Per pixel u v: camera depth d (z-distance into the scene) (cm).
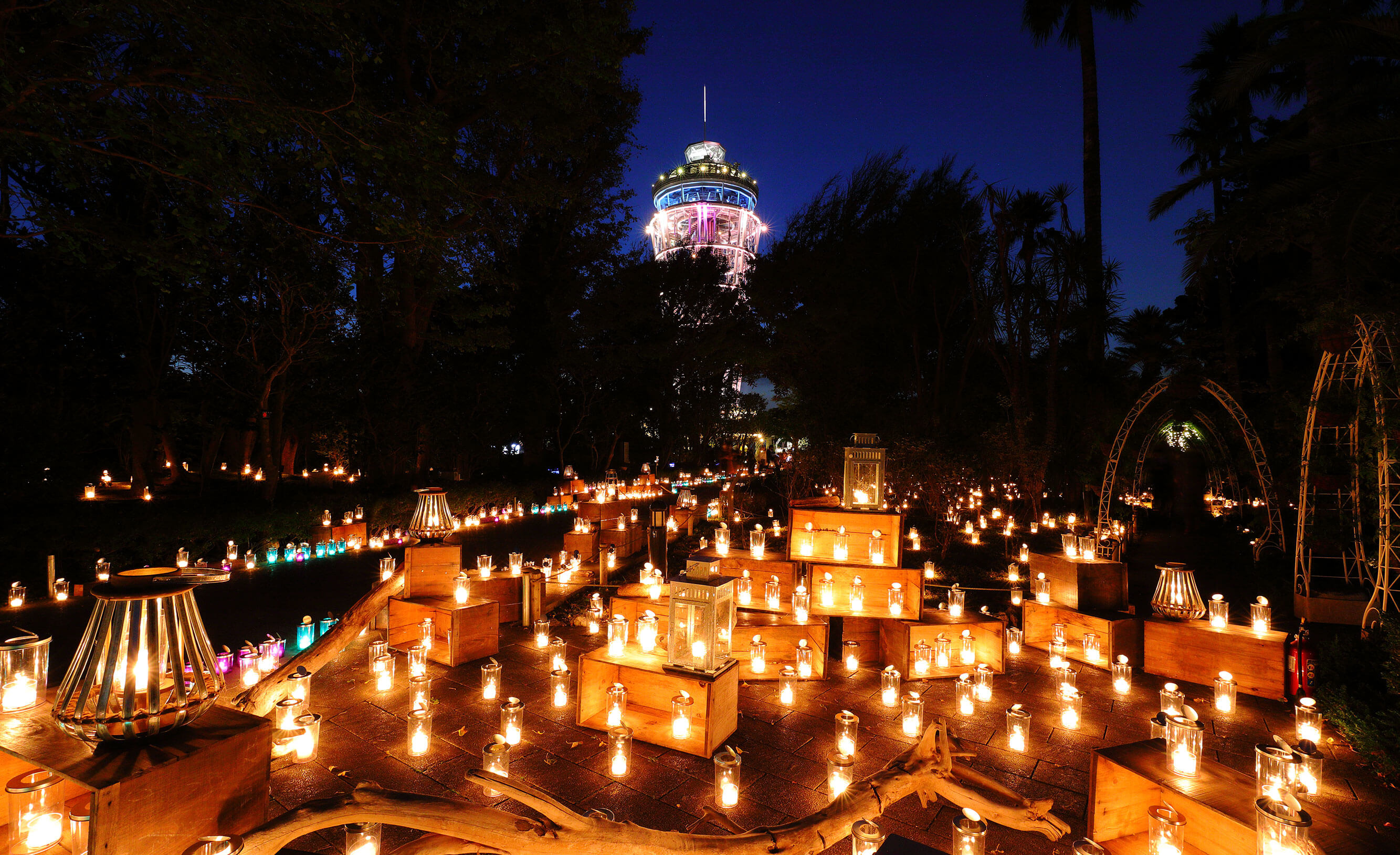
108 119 827
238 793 300
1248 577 1304
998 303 2464
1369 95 958
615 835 349
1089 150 2391
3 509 1044
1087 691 679
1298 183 914
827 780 485
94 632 284
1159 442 1939
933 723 450
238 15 830
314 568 1291
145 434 1798
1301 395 1423
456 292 1372
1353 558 1040
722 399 3656
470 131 2145
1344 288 1098
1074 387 2381
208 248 1410
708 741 516
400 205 1144
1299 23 1375
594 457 3219
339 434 2331
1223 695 634
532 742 540
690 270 3195
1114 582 781
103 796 252
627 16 2122
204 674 304
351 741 534
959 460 1888
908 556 1437
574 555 1084
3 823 310
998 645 726
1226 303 2183
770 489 2595
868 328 2781
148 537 1157
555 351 2905
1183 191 1151
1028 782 491
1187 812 365
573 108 1975
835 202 2898
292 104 985
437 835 350
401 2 1767
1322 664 656
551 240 2981
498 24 1712
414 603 754
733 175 6438
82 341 1585
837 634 816
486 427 2481
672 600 554
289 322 1620
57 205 1325
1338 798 474
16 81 803
